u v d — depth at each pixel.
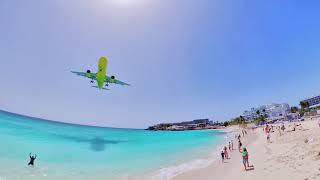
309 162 15.84
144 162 27.33
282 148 26.31
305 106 142.75
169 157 31.72
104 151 37.22
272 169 16.72
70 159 27.33
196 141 65.06
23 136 46.16
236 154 31.09
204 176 19.05
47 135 54.25
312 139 25.78
